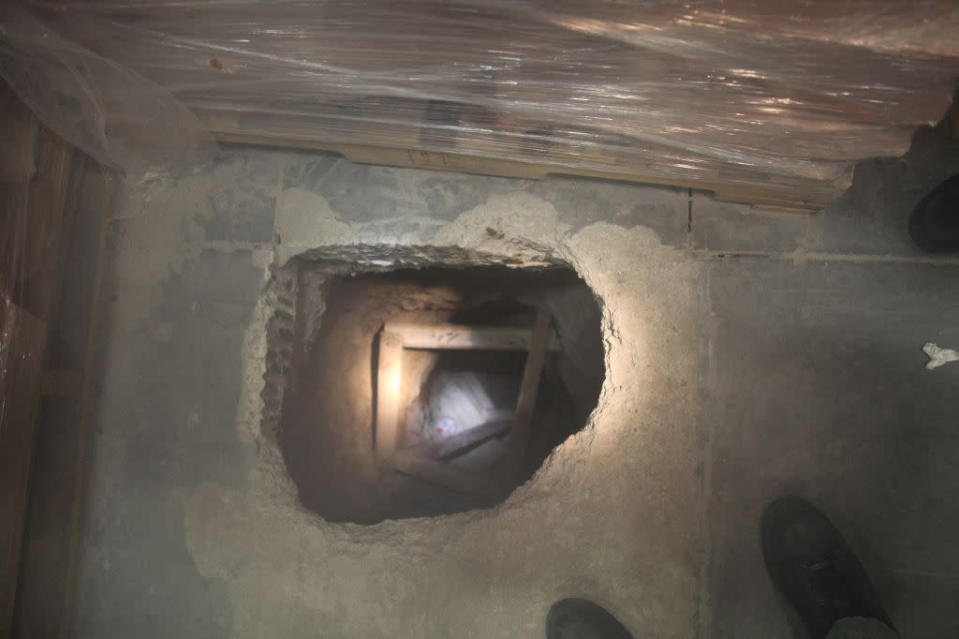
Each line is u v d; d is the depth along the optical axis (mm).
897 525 1664
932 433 1689
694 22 1188
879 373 1723
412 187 1838
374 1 1230
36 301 1638
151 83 1490
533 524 1691
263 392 1821
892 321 1737
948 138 1783
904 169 1792
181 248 1847
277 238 1847
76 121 1595
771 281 1771
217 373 1796
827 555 1608
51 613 1684
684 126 1440
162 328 1817
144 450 1778
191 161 1821
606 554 1675
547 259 1974
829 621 1566
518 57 1323
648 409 1732
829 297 1758
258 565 1723
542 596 1664
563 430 3582
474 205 1827
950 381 1701
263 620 1707
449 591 1680
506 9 1215
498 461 3709
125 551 1747
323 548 1717
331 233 1843
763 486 1695
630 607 1656
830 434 1707
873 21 1138
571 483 1709
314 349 2531
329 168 1851
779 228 1793
